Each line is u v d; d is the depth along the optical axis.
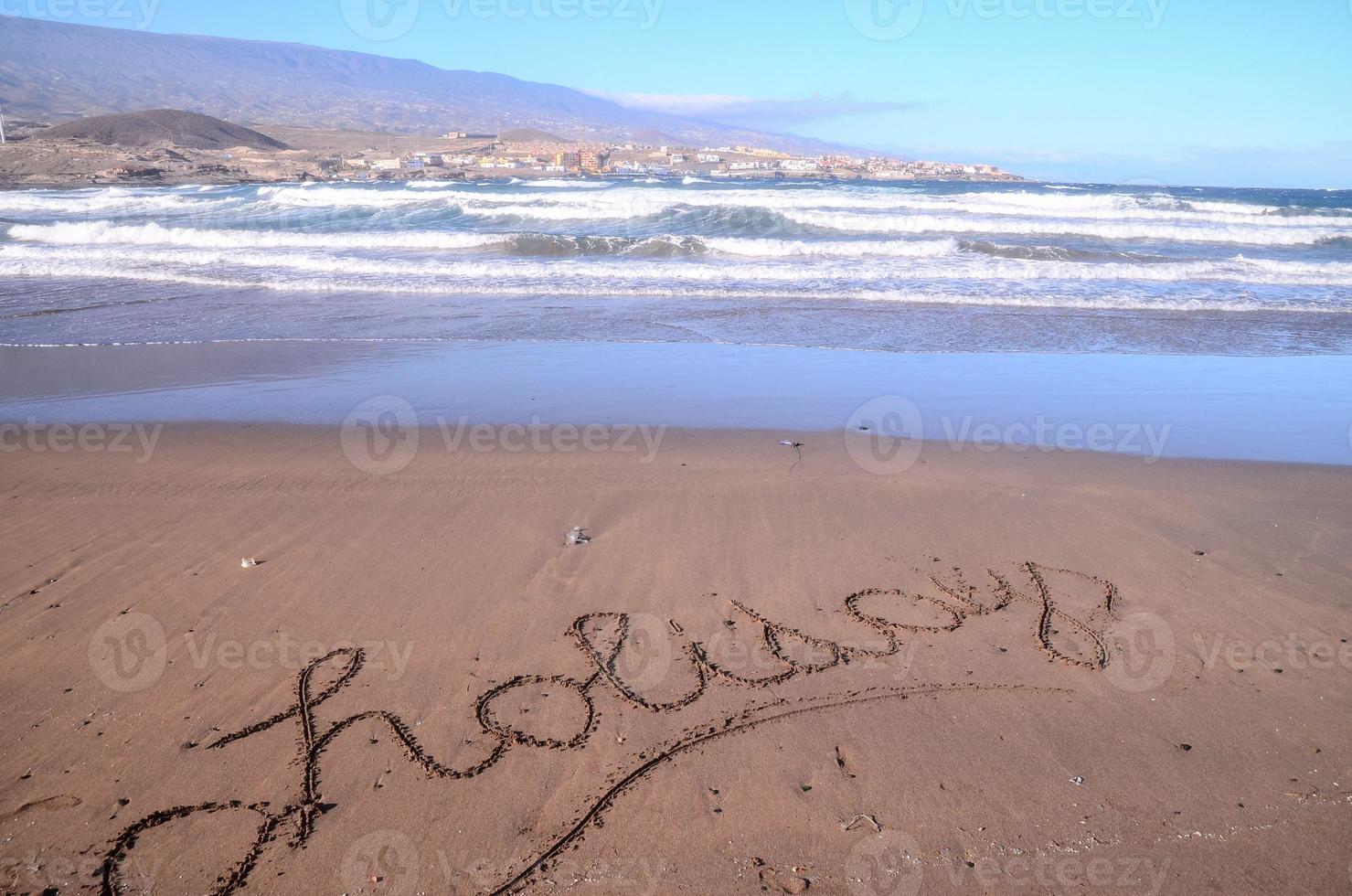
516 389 8.14
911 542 4.87
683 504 5.36
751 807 2.87
